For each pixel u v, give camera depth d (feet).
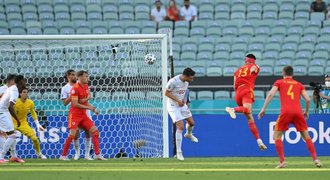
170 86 169.89
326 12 320.09
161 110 195.83
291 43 294.46
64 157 175.63
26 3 314.76
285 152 198.59
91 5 316.19
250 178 111.14
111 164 151.02
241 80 177.17
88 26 303.07
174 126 195.42
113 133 197.67
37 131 195.62
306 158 185.26
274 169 132.67
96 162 161.17
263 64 278.87
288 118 137.18
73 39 192.24
